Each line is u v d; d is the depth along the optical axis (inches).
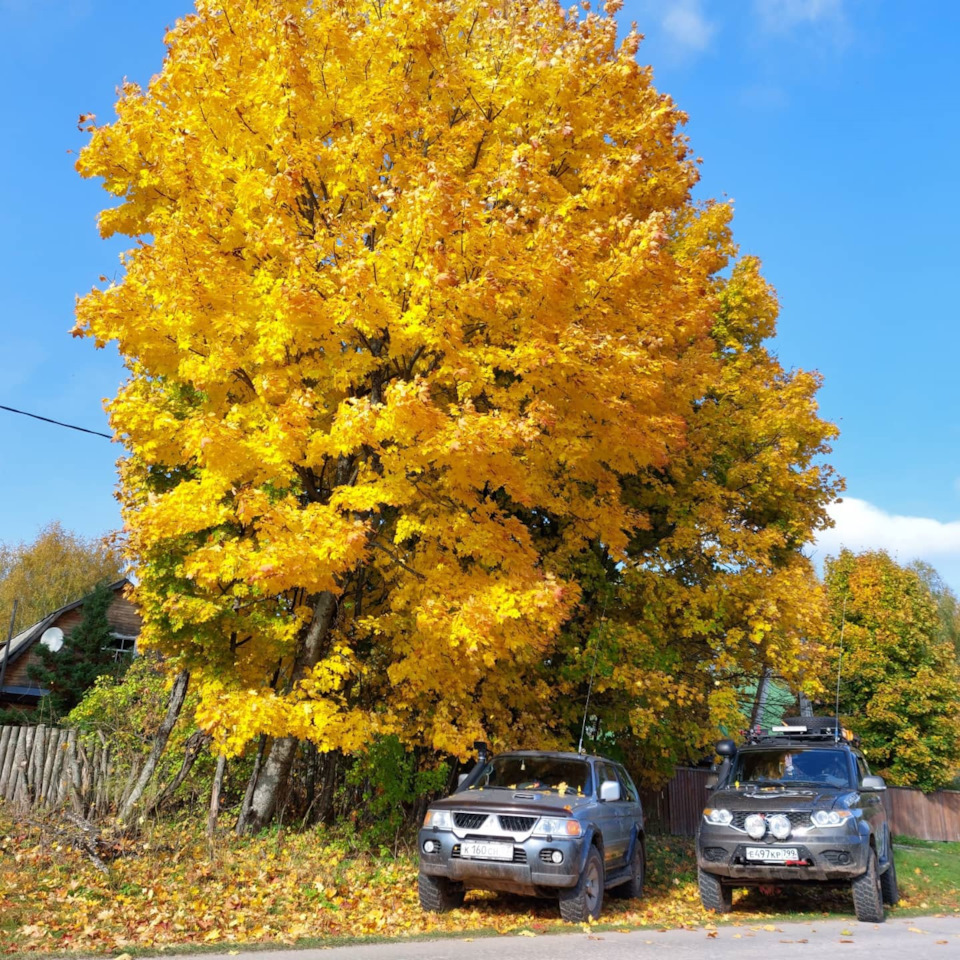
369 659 444.8
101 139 378.9
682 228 628.4
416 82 395.5
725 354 684.1
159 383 434.9
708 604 533.3
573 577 487.8
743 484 610.2
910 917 372.2
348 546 309.6
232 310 349.1
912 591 1039.6
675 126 511.2
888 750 992.2
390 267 339.6
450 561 376.5
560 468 430.6
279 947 230.5
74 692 965.8
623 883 376.5
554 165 419.2
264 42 377.7
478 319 360.8
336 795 447.5
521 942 250.7
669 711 559.5
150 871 314.0
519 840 298.8
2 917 241.1
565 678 504.7
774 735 440.8
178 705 438.6
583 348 345.4
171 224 358.0
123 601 1178.0
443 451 309.3
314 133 382.3
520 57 401.4
